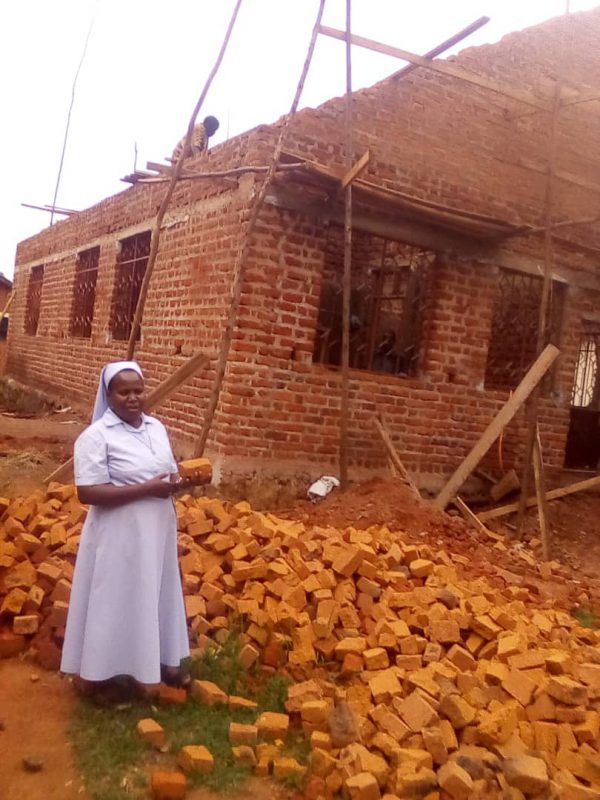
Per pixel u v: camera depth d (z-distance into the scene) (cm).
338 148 827
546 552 816
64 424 1169
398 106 866
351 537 602
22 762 352
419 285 972
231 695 437
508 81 955
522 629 504
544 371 848
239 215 812
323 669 462
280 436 819
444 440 941
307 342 829
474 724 396
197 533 568
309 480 838
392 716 391
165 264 999
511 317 1083
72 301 1479
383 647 470
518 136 968
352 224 841
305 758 381
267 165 778
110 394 397
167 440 417
